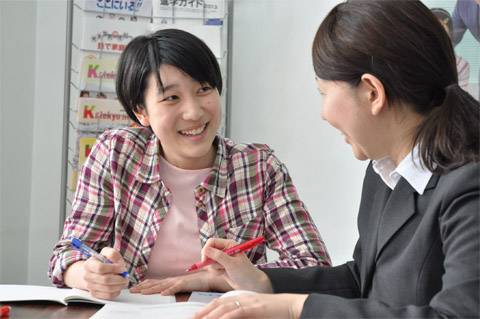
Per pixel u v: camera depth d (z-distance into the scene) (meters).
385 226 0.84
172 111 1.28
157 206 1.36
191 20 2.22
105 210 1.36
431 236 0.76
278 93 2.48
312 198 2.45
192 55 1.26
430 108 0.80
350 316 0.71
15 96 2.39
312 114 2.44
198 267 1.04
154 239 1.34
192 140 1.31
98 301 1.00
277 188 1.41
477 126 0.77
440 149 0.76
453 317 0.65
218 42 2.21
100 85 2.20
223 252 1.03
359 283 1.04
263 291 1.03
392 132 0.81
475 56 2.06
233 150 1.44
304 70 2.45
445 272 0.71
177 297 1.10
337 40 0.80
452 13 2.09
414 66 0.77
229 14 2.39
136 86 1.31
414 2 0.80
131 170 1.38
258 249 1.39
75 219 1.36
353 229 2.38
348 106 0.81
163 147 1.38
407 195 0.82
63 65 2.53
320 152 2.43
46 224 2.53
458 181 0.73
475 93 2.05
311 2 2.44
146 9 2.22
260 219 1.39
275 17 2.48
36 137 2.52
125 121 2.23
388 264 0.83
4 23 2.30
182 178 1.38
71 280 1.14
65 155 2.34
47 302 1.01
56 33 2.53
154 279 1.28
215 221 1.37
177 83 1.26
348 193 2.39
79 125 2.20
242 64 2.51
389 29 0.78
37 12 2.51
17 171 2.42
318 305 0.73
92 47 2.19
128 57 1.32
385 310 0.70
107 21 2.19
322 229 2.43
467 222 0.70
